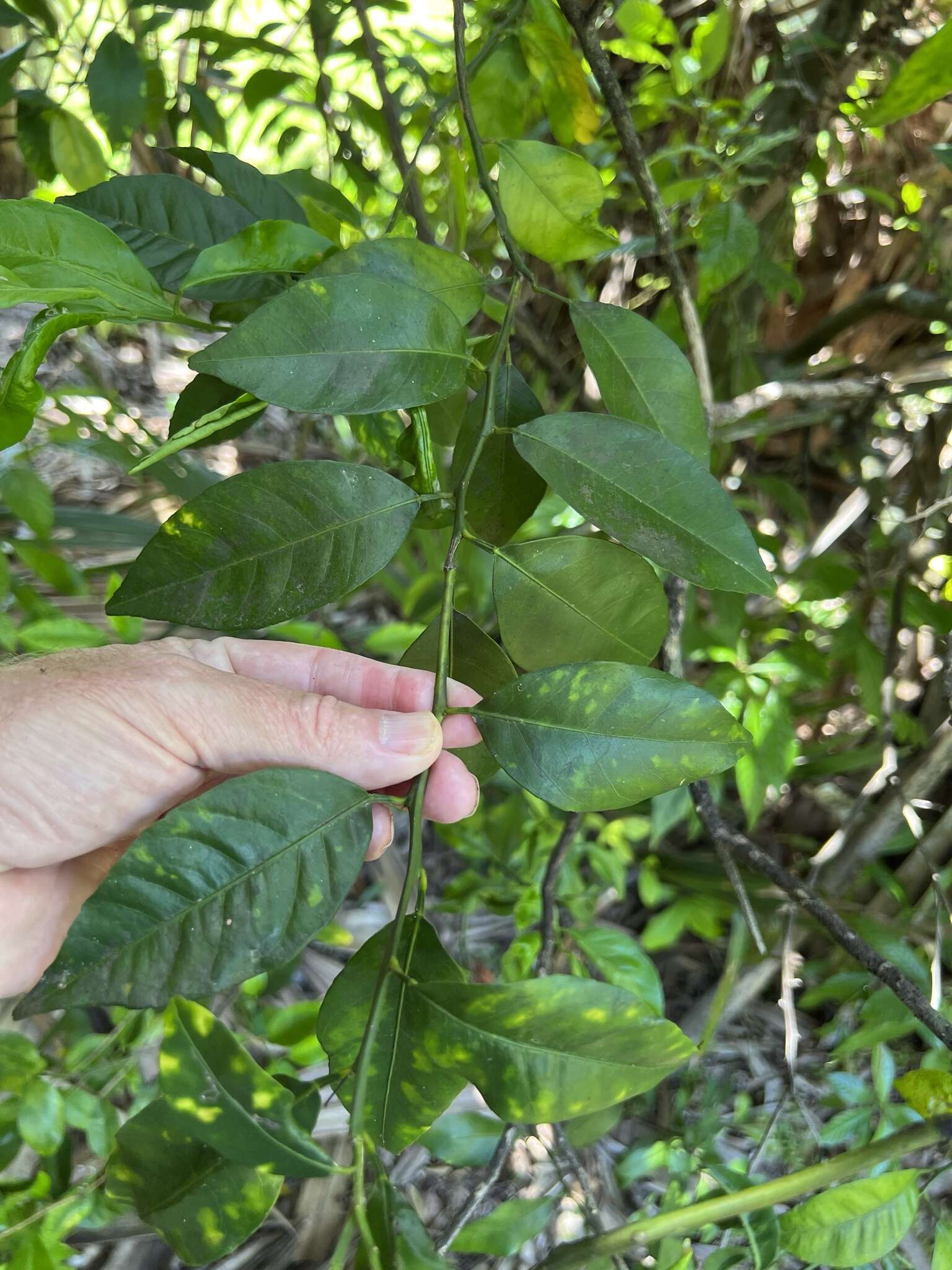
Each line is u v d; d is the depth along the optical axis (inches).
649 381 12.1
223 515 10.1
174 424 13.2
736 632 23.1
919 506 25.2
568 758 10.1
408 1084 8.9
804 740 31.7
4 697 12.5
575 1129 17.4
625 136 14.2
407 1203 9.2
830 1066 25.3
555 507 23.3
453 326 10.8
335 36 25.5
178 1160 9.0
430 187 26.5
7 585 20.6
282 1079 11.1
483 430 11.2
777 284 23.2
